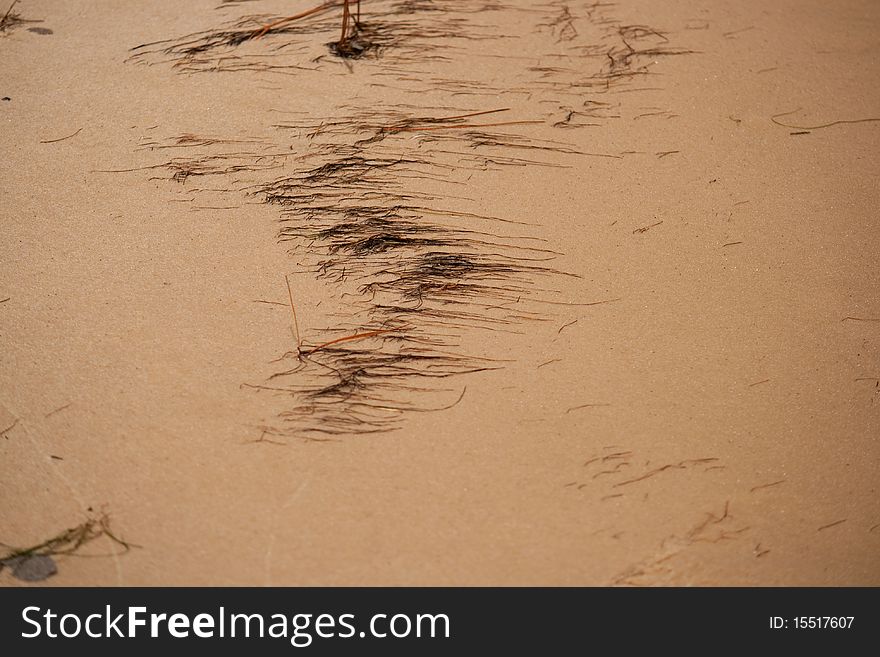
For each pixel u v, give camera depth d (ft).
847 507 7.91
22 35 12.80
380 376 8.73
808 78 12.69
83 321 9.11
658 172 11.05
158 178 10.72
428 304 9.45
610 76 12.49
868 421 8.59
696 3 14.23
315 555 7.39
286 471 7.93
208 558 7.35
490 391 8.64
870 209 10.77
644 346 9.11
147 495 7.73
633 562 7.47
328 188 10.64
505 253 9.97
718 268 9.96
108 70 12.23
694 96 12.25
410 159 11.02
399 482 7.88
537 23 13.53
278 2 13.66
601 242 10.15
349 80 12.18
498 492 7.85
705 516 7.79
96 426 8.21
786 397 8.74
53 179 10.64
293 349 8.94
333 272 9.74
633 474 8.04
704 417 8.52
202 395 8.49
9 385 8.50
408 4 13.74
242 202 10.47
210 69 12.28
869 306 9.68
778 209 10.69
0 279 9.47
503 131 11.49
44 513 7.59
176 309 9.25
